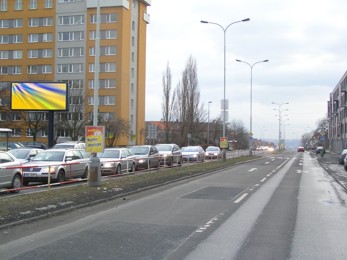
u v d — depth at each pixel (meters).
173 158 31.52
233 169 30.25
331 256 6.66
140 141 81.19
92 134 15.73
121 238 7.78
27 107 33.41
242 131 138.50
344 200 13.66
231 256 6.58
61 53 79.19
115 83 75.56
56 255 6.55
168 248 7.03
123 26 75.69
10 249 6.92
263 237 8.00
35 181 17.41
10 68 81.75
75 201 11.94
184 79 63.81
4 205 10.88
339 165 36.78
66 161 18.52
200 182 19.73
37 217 9.65
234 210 11.30
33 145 40.59
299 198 14.09
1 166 14.07
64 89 33.22
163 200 13.26
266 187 17.70
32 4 80.81
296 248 7.16
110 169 22.41
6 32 82.00
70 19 78.81
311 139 151.38
